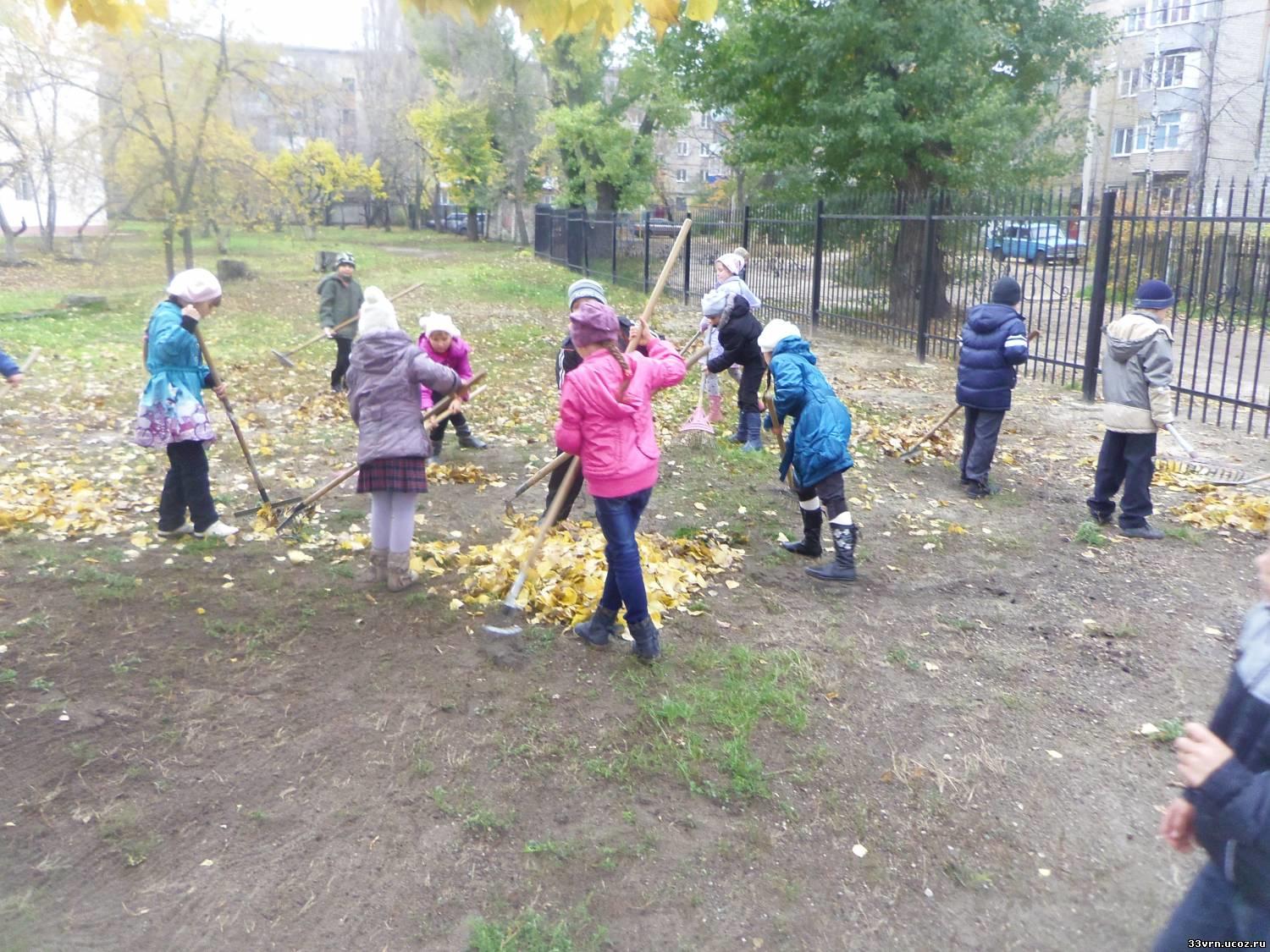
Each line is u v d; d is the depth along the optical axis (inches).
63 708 167.2
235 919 123.9
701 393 386.3
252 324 706.2
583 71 1362.0
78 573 223.1
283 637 196.1
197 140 923.4
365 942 120.9
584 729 165.8
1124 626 212.4
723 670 187.0
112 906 125.5
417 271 1181.1
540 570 223.3
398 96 1815.9
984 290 556.7
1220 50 1455.5
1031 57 763.4
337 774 152.6
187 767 153.7
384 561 221.6
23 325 639.8
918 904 129.9
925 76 681.0
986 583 237.3
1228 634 211.0
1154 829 145.3
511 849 137.5
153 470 312.7
